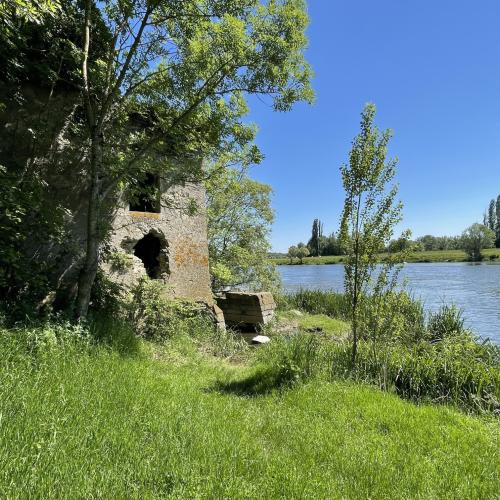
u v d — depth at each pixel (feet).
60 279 22.27
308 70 21.45
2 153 20.42
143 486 8.43
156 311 25.81
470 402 17.24
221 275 47.24
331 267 233.76
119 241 26.30
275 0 19.95
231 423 12.77
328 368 19.39
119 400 12.21
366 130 20.18
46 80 21.40
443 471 10.76
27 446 8.45
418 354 22.02
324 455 11.39
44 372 12.52
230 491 8.61
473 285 94.12
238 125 23.20
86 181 23.89
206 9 19.21
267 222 58.85
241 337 33.73
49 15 18.17
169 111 22.47
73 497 7.39
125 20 18.15
